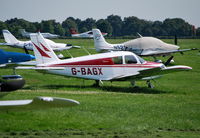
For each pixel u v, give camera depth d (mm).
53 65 45906
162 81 58375
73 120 27516
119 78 46844
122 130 25391
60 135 23516
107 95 39594
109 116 29062
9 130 24578
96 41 105000
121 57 47406
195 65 91000
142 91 45719
